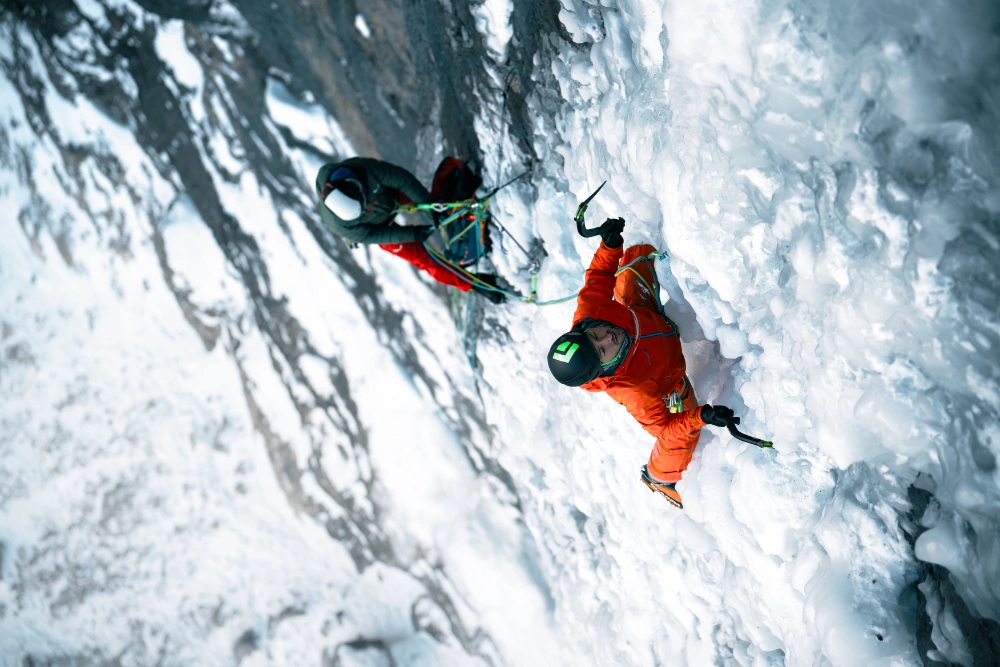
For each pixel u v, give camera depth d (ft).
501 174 12.25
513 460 15.20
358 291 21.09
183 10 20.08
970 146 4.72
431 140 14.43
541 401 13.23
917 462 5.64
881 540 6.46
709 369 8.81
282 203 21.81
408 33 13.17
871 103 5.14
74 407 28.96
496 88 11.41
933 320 5.02
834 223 5.69
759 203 6.63
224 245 24.38
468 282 12.53
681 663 11.39
